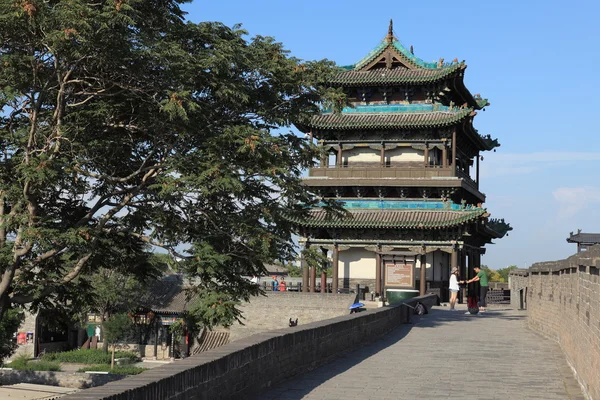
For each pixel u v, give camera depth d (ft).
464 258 258.98
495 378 71.92
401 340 108.27
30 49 108.88
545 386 67.41
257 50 125.18
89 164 122.01
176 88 111.75
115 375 211.41
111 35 102.83
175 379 42.70
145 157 130.41
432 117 238.07
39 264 127.03
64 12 99.25
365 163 247.29
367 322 103.24
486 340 108.47
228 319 119.55
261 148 114.42
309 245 247.09
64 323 141.38
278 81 125.29
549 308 110.93
